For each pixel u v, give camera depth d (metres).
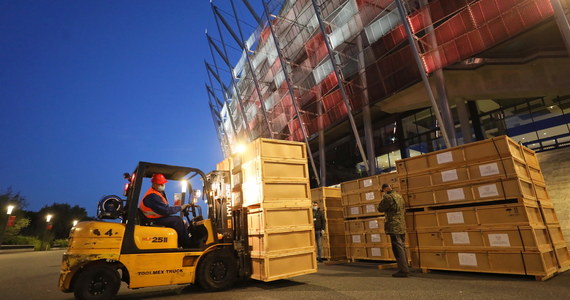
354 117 28.06
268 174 6.05
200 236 6.11
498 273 6.07
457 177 6.54
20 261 15.31
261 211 5.86
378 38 22.12
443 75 19.88
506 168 5.91
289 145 6.53
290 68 31.47
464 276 6.05
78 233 4.89
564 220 9.19
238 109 44.59
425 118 25.91
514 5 15.54
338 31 25.31
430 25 18.91
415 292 4.77
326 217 10.61
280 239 5.90
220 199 6.59
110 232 5.03
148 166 5.73
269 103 35.50
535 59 18.89
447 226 6.54
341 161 33.94
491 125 22.44
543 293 4.36
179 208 6.00
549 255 5.74
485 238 5.98
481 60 19.80
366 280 6.04
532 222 5.68
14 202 38.62
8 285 7.15
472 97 21.09
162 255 5.30
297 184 6.43
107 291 4.86
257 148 6.15
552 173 12.54
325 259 10.97
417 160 7.26
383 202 6.65
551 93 19.19
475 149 6.37
